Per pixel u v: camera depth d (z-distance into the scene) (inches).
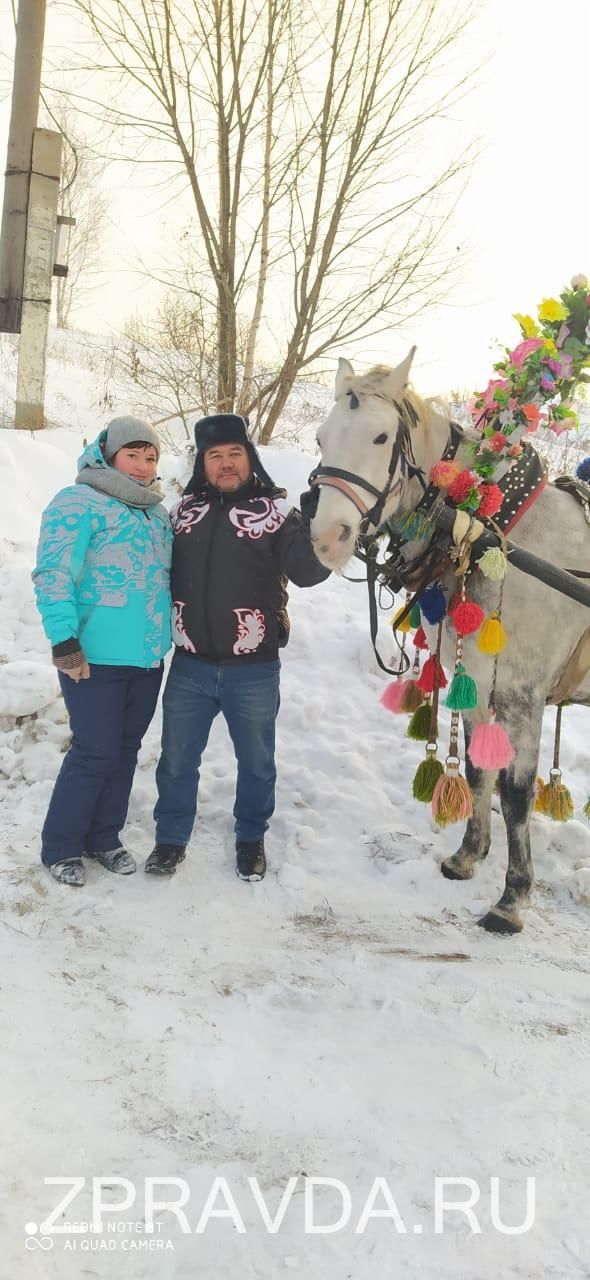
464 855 152.4
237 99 323.6
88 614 135.6
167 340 350.3
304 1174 90.0
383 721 192.5
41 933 125.5
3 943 122.3
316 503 117.2
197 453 139.7
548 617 131.8
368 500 115.6
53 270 291.7
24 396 299.1
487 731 127.8
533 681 134.1
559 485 142.3
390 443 117.3
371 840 159.3
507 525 131.0
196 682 142.7
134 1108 96.2
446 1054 110.0
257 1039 109.1
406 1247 82.6
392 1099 101.3
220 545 137.3
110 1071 101.1
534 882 152.2
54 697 173.0
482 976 126.1
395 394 120.5
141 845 153.3
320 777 172.9
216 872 148.1
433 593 135.9
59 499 135.1
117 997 114.0
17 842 146.6
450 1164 92.7
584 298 127.8
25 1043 103.9
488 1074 107.0
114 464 139.6
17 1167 87.0
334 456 115.7
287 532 136.5
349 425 116.1
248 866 146.4
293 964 125.2
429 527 128.3
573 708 213.8
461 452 131.4
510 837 140.3
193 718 143.7
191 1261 79.7
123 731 143.7
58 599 130.8
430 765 141.3
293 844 155.9
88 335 631.2
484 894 148.9
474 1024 115.9
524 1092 104.3
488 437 128.9
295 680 200.2
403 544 134.4
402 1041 111.7
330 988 120.6
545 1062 109.9
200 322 339.6
